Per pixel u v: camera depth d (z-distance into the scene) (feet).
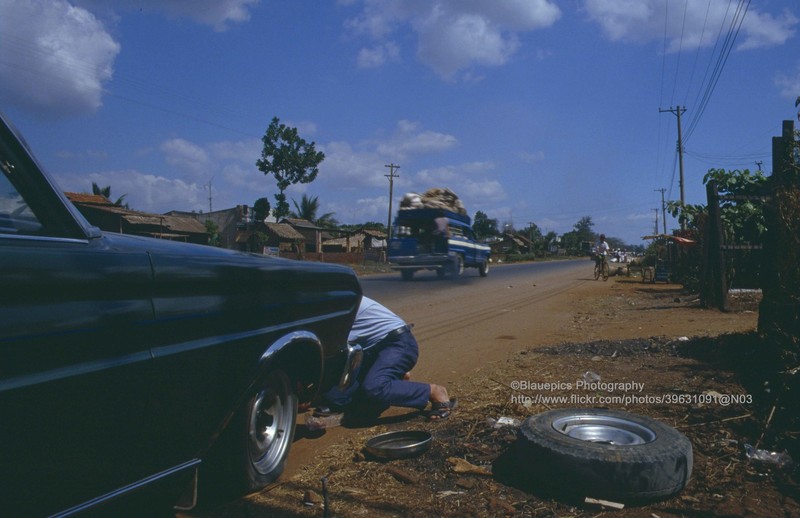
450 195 74.08
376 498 10.21
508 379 18.45
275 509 9.76
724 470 11.17
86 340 6.79
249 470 10.00
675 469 9.96
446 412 14.64
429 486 10.74
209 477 9.98
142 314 7.55
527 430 11.24
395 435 12.91
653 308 37.88
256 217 158.30
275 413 10.96
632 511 9.76
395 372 14.52
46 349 6.33
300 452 12.52
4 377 5.92
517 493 10.47
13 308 6.06
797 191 16.62
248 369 9.45
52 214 6.93
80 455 6.77
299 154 149.79
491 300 45.65
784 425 13.06
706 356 20.15
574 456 10.06
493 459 11.96
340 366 13.03
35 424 6.21
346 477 11.10
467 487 10.67
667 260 73.15
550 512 9.75
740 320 29.04
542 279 80.33
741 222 38.17
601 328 29.30
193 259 8.55
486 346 24.77
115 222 115.65
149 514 9.04
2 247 6.08
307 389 11.98
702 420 13.73
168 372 7.90
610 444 10.38
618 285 66.54
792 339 15.97
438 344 25.52
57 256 6.61
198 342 8.46
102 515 7.20
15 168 6.60
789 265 16.49
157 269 7.80
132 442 7.47
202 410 8.59
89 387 6.79
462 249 73.41
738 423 13.39
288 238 155.74
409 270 70.54
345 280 12.75
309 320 11.26
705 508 9.79
